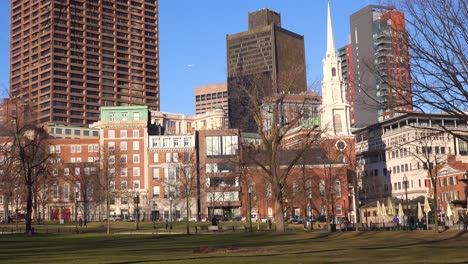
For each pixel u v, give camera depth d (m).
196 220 124.62
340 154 110.06
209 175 119.19
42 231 76.75
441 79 19.88
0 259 26.94
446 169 104.69
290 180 91.31
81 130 190.88
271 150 55.59
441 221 89.69
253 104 55.94
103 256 27.81
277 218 55.69
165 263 22.73
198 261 23.64
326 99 121.94
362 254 26.69
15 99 65.94
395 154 129.88
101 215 123.25
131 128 135.00
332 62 125.06
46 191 117.69
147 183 132.12
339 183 114.81
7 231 77.31
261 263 22.00
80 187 125.12
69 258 26.81
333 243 38.16
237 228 76.56
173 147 132.88
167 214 129.62
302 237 47.25
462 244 34.25
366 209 92.94
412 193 120.19
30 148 70.94
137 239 51.81
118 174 117.88
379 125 133.00
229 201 126.75
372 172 139.88
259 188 92.12
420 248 30.72
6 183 78.81
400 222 77.06
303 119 65.44
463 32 19.78
